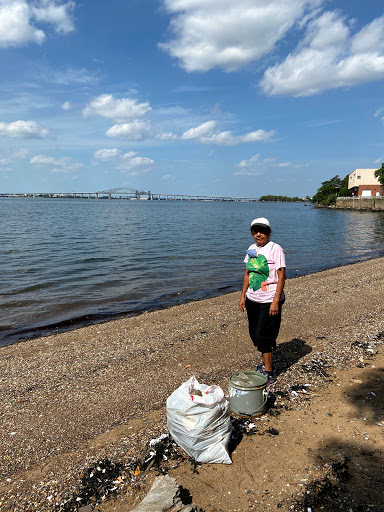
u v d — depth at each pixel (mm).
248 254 4582
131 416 4277
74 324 8367
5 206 98562
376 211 77312
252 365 5551
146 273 14016
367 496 2875
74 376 5426
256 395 4039
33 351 6547
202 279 13062
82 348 6598
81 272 14078
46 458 3598
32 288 11586
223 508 2863
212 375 5242
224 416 3525
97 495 3082
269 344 4574
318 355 5809
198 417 3404
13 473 3402
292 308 8703
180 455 3520
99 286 11930
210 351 6184
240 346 6391
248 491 3035
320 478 3115
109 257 17609
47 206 105000
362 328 7031
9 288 11523
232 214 75125
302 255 19859
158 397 4684
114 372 5504
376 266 14711
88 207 103875
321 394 4574
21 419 4297
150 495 2822
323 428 3834
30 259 16828
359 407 4184
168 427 3633
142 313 9156
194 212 83000
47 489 3182
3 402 4715
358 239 28172
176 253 19109
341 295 9898
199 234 30297
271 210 108250
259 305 4461
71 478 3293
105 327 7852
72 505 2992
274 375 5078
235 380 4234
